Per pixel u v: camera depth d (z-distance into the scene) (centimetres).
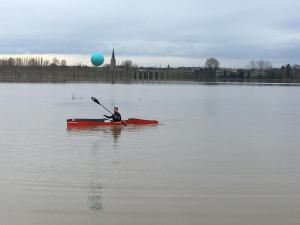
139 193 1686
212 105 6519
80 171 2014
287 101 7669
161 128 3559
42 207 1521
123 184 1805
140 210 1509
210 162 2245
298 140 3016
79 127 3500
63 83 17388
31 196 1633
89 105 6256
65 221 1409
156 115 4866
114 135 3127
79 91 10788
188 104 6706
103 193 1681
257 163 2230
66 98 7831
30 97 8000
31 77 19975
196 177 1923
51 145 2709
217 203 1579
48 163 2178
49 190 1711
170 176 1938
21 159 2272
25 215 1449
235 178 1912
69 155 2397
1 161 2217
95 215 1460
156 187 1764
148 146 2708
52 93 9512
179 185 1795
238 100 7862
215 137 3120
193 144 2800
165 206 1546
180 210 1511
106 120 3588
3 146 2662
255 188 1761
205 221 1422
